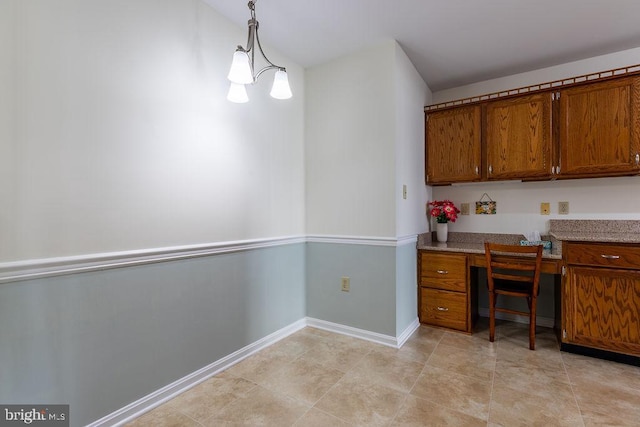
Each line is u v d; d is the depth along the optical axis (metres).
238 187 2.16
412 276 2.73
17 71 1.21
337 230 2.66
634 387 1.80
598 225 2.61
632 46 2.46
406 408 1.63
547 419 1.53
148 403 1.63
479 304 3.12
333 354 2.25
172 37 1.75
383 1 1.91
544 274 2.80
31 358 1.25
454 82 3.14
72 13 1.36
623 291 2.05
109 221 1.48
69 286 1.35
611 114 2.31
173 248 1.74
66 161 1.34
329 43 2.41
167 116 1.73
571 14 2.05
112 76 1.49
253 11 1.85
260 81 2.36
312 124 2.80
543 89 2.54
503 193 3.00
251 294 2.26
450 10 2.01
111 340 1.49
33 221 1.25
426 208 3.18
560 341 2.34
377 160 2.45
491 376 1.93
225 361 2.05
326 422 1.53
